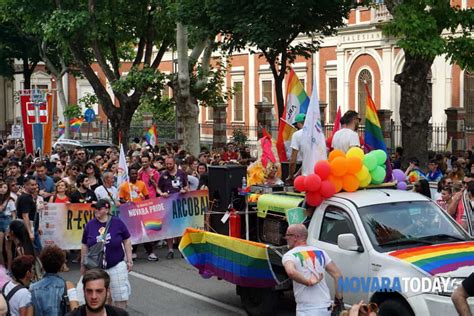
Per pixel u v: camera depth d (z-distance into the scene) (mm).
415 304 8492
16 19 36938
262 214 11461
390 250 9156
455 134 29578
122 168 15734
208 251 11500
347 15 23484
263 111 34625
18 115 58000
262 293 10680
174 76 26797
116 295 9844
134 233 15484
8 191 12734
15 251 10008
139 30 30094
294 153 11719
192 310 11797
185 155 20625
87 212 15117
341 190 10273
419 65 20203
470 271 8477
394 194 10148
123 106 30047
